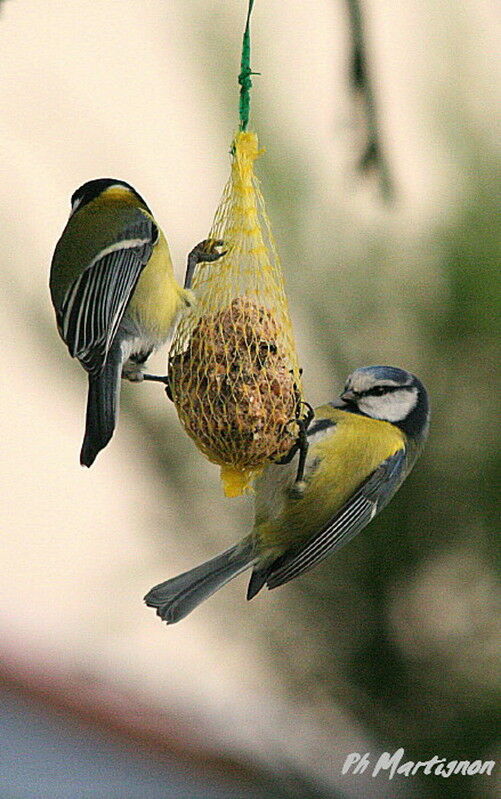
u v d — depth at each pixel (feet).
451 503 33.27
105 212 28.66
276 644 34.06
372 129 24.58
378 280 34.27
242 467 28.25
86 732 43.80
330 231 34.58
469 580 33.35
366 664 33.53
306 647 33.91
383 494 30.45
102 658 41.70
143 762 41.78
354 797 34.17
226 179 37.35
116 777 41.68
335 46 36.68
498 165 34.76
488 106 35.73
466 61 36.06
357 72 24.34
